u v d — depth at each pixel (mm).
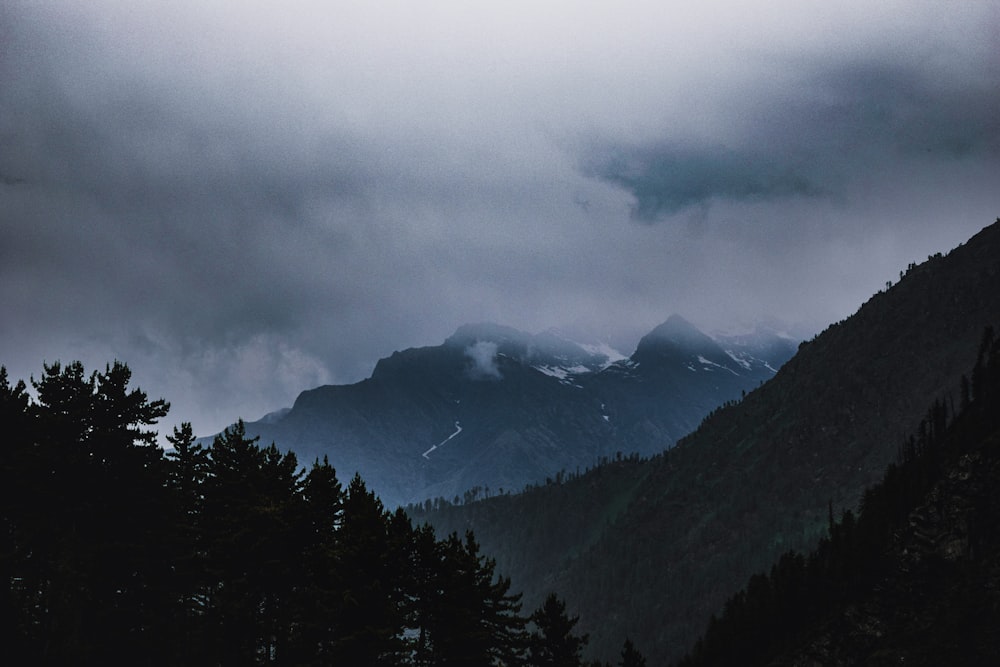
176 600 71500
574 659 76812
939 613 114500
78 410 70000
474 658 68812
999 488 119812
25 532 66375
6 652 65562
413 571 70500
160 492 71188
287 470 73312
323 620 65500
